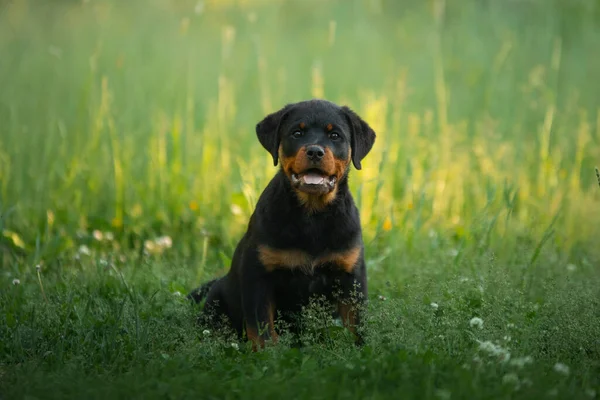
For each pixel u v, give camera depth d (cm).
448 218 1073
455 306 674
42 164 1130
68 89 1404
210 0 1853
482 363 545
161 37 1639
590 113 1400
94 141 1142
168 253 965
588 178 1174
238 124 1289
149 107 1295
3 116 1284
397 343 599
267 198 686
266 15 1753
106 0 1703
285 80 1432
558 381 529
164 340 640
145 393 504
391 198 1050
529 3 1816
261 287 681
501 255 885
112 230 1034
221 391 509
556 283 737
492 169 1130
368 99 1191
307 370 542
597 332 617
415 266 851
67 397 507
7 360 612
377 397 482
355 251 684
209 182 1091
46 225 980
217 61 1484
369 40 1641
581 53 1614
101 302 725
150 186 1081
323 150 670
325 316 654
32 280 825
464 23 1653
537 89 1396
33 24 1788
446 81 1441
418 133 1229
